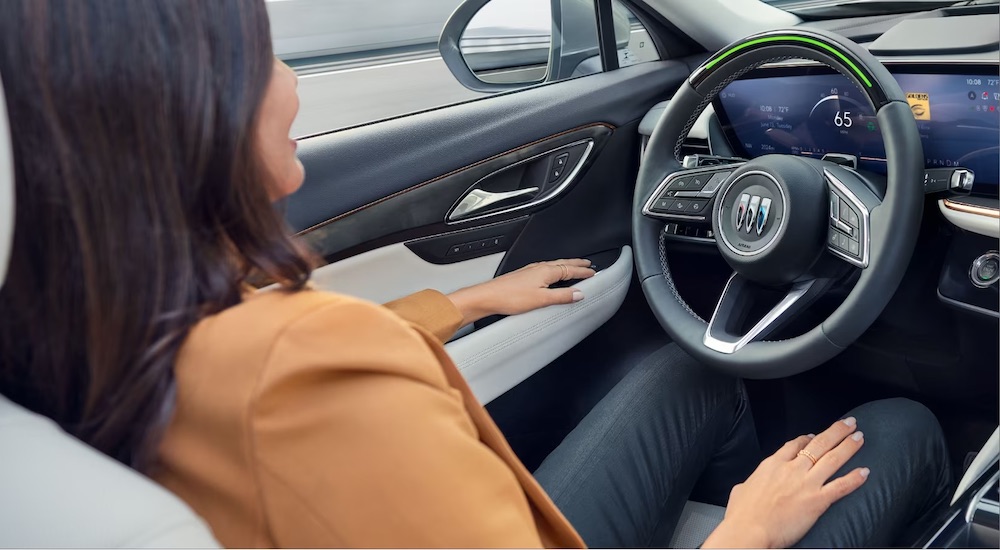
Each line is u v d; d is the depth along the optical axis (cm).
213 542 45
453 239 144
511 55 167
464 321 129
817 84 133
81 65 43
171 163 45
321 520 44
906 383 141
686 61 176
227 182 48
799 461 97
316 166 127
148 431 46
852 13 158
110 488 45
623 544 101
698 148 156
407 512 45
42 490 45
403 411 45
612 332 160
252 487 44
